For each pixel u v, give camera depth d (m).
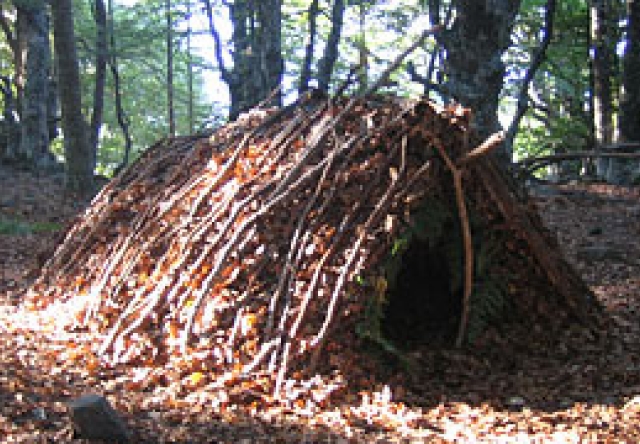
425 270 7.15
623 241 11.55
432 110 6.41
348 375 5.59
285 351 5.62
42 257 9.00
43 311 7.65
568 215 13.42
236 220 6.48
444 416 5.23
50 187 16.75
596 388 5.85
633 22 16.69
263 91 18.31
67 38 14.74
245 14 21.39
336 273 5.91
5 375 5.39
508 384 5.98
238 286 6.18
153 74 36.16
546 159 8.84
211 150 7.85
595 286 9.26
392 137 6.46
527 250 6.77
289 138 6.98
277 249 6.24
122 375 5.92
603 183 16.52
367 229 6.00
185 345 6.02
